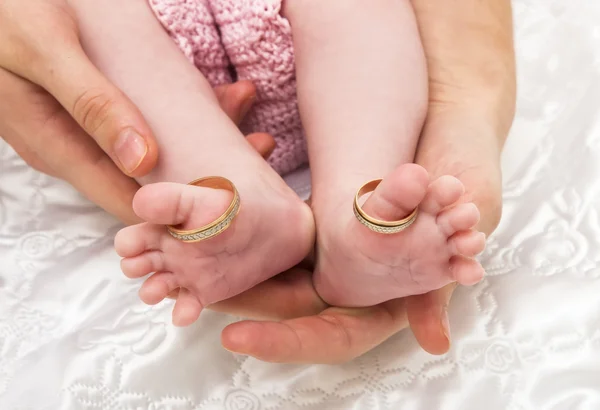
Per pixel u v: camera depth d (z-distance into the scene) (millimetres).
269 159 352
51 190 377
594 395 293
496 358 305
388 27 299
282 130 347
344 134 289
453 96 326
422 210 240
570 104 390
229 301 292
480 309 320
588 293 319
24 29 292
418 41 312
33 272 352
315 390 303
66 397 306
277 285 298
